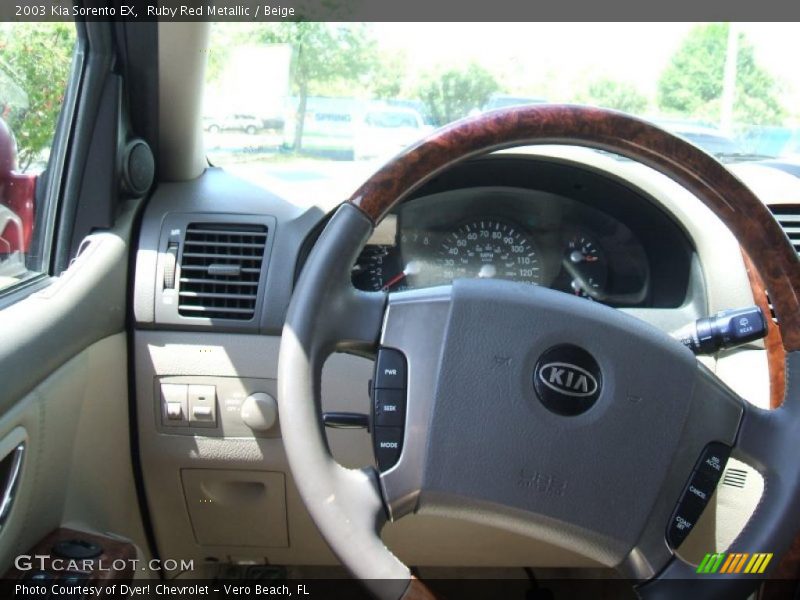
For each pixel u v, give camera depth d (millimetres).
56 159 1680
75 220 1694
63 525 1475
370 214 1023
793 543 1096
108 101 1681
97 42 1654
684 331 1156
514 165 1846
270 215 1739
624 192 1827
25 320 1326
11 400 1235
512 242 1930
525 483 1003
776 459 1035
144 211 1773
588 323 1013
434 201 1900
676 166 1042
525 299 1017
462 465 1001
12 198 1507
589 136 1030
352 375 1679
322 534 970
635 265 1927
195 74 1739
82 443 1518
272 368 1684
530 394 1003
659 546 1025
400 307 1024
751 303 1715
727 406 1038
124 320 1686
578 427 1002
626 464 1009
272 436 1701
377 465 1014
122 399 1678
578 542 1025
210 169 1962
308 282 1003
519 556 1843
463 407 1003
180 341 1693
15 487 1270
